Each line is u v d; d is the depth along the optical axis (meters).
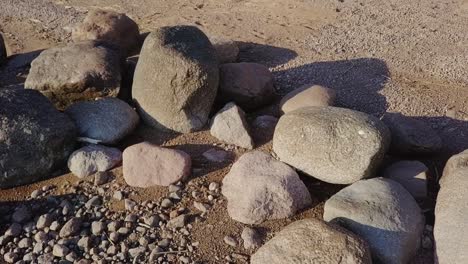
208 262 3.44
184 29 4.50
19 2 7.77
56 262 3.53
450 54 5.68
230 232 3.62
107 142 4.29
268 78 4.88
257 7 7.10
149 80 4.37
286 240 3.18
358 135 3.72
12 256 3.58
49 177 4.17
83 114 4.38
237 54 5.63
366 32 6.26
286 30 6.43
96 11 6.12
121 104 4.48
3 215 3.90
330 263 2.98
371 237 3.29
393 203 3.44
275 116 4.77
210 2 7.37
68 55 4.86
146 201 3.89
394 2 7.00
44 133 4.02
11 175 4.02
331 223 3.26
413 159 4.23
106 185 4.05
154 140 4.45
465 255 3.09
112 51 4.97
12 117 3.98
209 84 4.31
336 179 3.78
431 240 3.48
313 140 3.80
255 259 3.20
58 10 7.46
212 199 3.88
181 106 4.32
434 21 6.44
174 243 3.59
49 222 3.79
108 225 3.74
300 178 3.97
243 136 4.30
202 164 4.18
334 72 5.43
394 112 4.65
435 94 5.01
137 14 7.18
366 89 5.12
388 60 5.62
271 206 3.66
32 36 6.77
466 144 4.37
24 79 5.79
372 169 3.74
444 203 3.46
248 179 3.79
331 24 6.53
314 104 4.52
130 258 3.52
